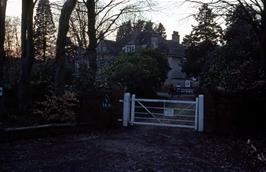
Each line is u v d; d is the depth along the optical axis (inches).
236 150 460.8
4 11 570.9
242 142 524.4
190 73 2319.1
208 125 626.8
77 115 648.4
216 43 1975.9
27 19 647.1
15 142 470.6
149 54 1581.0
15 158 380.5
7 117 557.3
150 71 1203.2
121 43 1690.5
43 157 388.8
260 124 607.2
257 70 700.0
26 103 625.3
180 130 645.3
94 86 724.0
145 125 708.7
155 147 466.0
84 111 653.9
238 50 959.0
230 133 610.9
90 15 942.4
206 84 1010.1
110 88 732.0
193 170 349.4
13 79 740.7
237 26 1077.8
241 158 410.6
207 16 861.2
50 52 1718.8
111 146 462.3
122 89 693.3
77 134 563.2
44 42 1694.1
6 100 650.8
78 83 722.2
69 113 594.6
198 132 622.5
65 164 358.6
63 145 462.9
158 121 748.6
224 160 398.6
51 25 1716.3
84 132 587.5
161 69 1600.6
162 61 1616.6
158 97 1331.2
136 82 1079.0
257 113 610.5
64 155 400.5
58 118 585.6
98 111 663.8
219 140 544.7
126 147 458.3
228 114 620.4
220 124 621.3
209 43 1985.7
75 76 754.2
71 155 401.7
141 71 1096.8
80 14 1110.4
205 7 837.2
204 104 631.8
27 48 643.5
